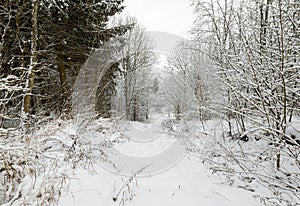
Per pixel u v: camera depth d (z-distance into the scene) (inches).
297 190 132.8
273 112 187.0
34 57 257.6
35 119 239.0
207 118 363.6
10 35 275.3
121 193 140.1
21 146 137.5
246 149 237.9
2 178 126.6
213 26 321.7
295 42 175.8
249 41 201.3
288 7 167.8
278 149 150.6
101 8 385.7
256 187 174.1
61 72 374.3
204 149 247.3
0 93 210.1
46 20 314.0
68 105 289.0
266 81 186.2
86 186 145.0
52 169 145.3
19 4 280.1
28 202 109.7
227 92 257.1
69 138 193.9
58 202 121.7
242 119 238.1
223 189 159.9
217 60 278.5
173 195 140.8
